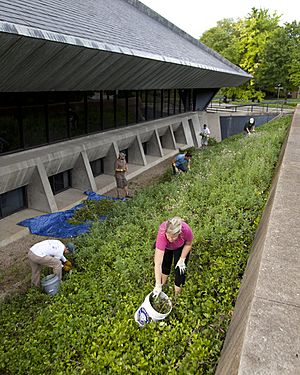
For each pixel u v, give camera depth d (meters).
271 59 37.75
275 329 2.18
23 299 5.61
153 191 9.68
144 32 14.70
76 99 12.36
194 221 6.30
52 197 10.32
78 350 4.04
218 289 4.31
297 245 3.27
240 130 27.36
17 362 4.08
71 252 6.61
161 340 3.72
